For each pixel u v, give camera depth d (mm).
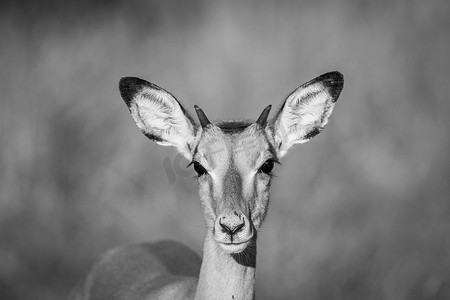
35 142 15906
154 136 9500
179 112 9297
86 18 21234
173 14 20844
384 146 15617
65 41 20141
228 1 20484
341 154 15438
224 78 17750
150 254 11273
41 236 14477
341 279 13031
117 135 16609
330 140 15711
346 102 16812
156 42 20266
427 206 14391
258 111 16859
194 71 18328
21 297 13586
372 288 12906
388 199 14453
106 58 19203
